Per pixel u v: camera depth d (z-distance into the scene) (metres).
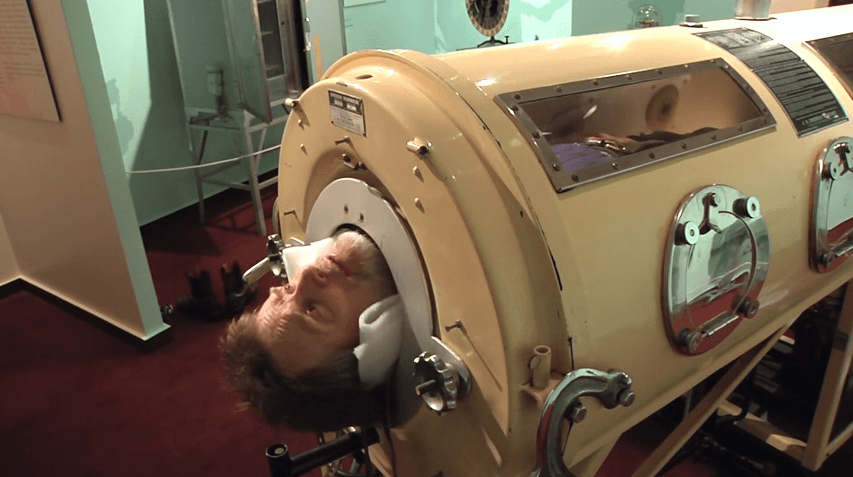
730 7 2.83
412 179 0.79
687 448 1.83
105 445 2.08
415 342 0.90
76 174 2.48
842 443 1.78
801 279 1.13
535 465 0.79
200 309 2.90
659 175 0.87
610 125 0.92
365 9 4.86
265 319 0.92
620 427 0.89
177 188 4.22
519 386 0.74
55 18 2.17
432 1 5.50
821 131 1.12
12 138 2.70
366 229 0.94
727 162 0.95
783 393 1.86
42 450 2.07
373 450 1.17
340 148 0.94
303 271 0.92
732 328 0.97
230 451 2.04
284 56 3.78
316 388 0.90
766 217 0.99
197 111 3.82
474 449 0.85
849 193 1.14
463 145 0.76
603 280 0.78
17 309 3.05
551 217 0.74
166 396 2.34
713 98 1.06
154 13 3.80
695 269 0.88
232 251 3.62
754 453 1.76
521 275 0.73
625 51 1.04
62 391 2.39
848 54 1.31
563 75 0.91
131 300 2.60
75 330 2.85
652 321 0.85
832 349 1.51
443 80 0.81
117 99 3.72
